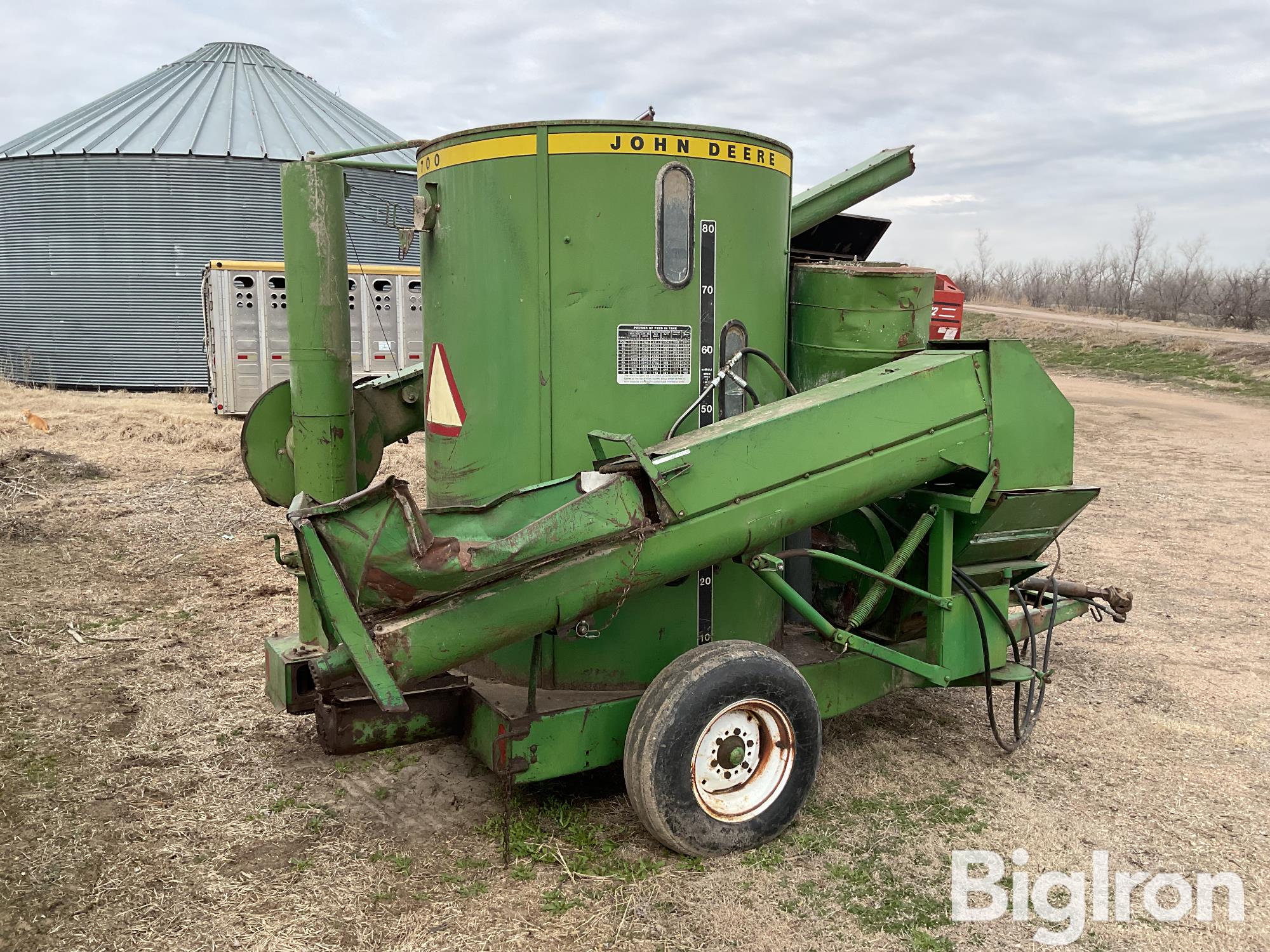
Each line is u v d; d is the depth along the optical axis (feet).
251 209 68.59
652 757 10.39
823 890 10.52
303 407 13.41
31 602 20.57
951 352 13.08
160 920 9.87
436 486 12.76
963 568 13.89
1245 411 64.75
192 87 77.97
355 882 10.56
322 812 12.13
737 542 11.08
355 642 9.32
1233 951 9.66
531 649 12.10
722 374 12.11
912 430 12.05
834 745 14.51
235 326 47.75
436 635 9.82
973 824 12.07
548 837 11.47
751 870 10.84
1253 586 23.77
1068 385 82.99
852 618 12.60
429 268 12.59
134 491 31.94
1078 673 17.84
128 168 66.49
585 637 11.69
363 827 11.76
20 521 26.96
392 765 13.47
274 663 12.55
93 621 19.52
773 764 11.40
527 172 11.35
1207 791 13.09
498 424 11.90
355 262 48.85
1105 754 14.29
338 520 9.18
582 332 11.59
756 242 12.35
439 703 11.74
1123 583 24.11
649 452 10.56
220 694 15.93
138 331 68.18
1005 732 15.08
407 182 69.72
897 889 10.59
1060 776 13.55
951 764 13.89
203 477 34.60
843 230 17.07
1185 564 25.95
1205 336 106.63
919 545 13.70
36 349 69.92
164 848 11.25
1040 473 13.24
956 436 12.42
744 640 12.12
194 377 68.95
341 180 13.26
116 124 70.85
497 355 11.78
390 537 9.21
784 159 12.73
